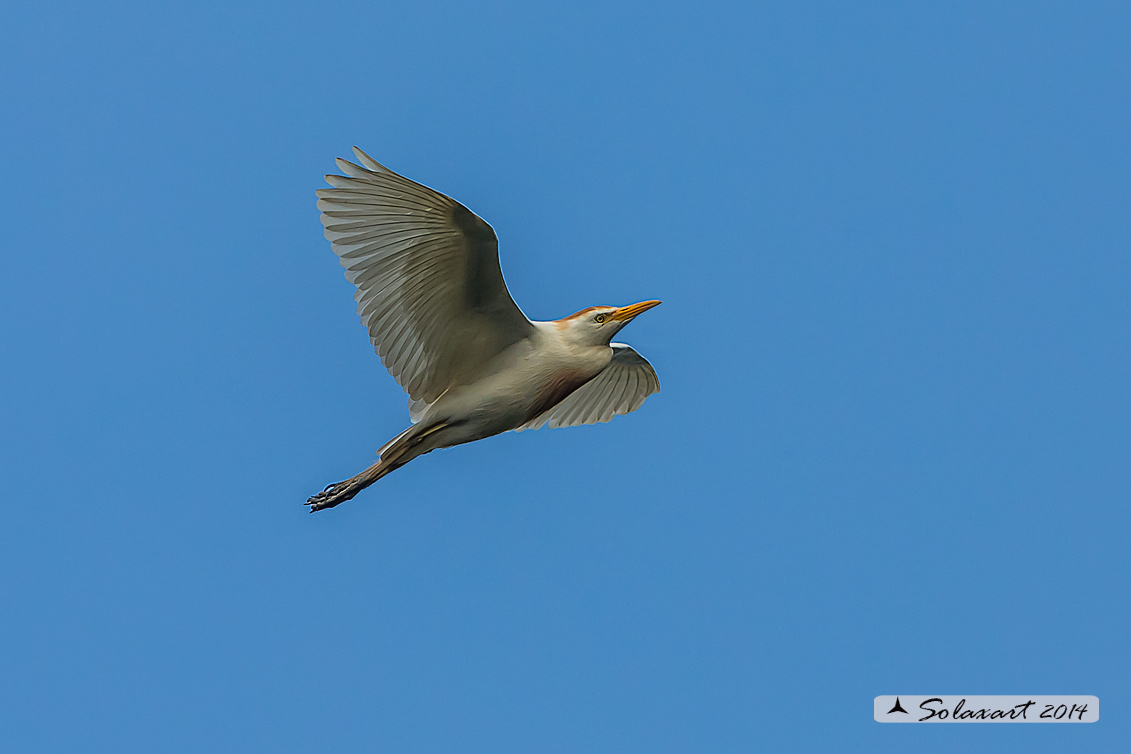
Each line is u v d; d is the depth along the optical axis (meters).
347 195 10.73
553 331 12.91
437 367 12.49
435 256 11.40
